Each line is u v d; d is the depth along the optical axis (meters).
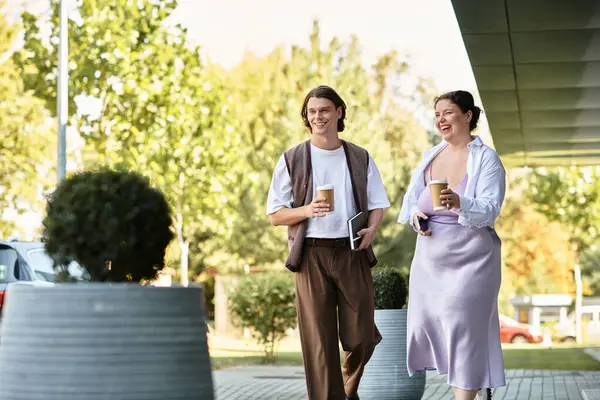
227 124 27.20
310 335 7.36
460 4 12.73
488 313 6.83
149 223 3.82
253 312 20.34
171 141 25.73
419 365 7.05
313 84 38.06
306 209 7.25
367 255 7.52
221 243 41.28
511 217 49.50
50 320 3.51
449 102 7.06
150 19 24.75
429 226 6.97
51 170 28.55
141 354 3.50
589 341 46.44
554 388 13.24
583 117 21.25
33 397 3.49
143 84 24.52
